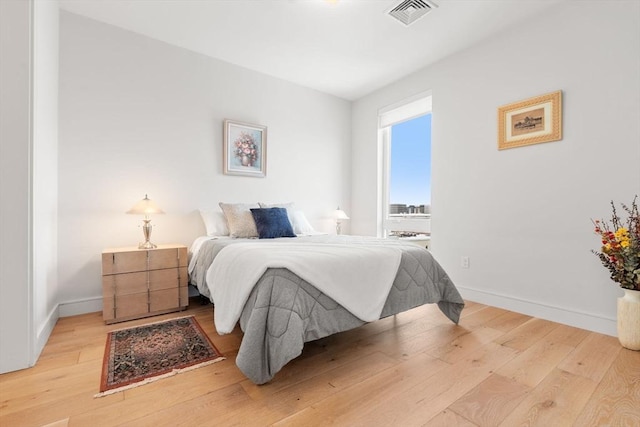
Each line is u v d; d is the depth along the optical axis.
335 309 1.61
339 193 4.32
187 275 2.69
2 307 1.54
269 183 3.63
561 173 2.32
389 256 1.93
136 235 2.77
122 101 2.71
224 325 1.65
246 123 3.40
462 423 1.19
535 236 2.47
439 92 3.22
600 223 2.12
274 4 2.37
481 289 2.84
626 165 2.02
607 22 2.09
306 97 3.95
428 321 2.37
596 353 1.79
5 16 1.57
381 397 1.36
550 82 2.38
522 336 2.06
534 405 1.30
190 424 1.18
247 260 1.70
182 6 2.41
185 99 3.04
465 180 2.97
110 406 1.28
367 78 3.68
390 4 2.36
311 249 1.87
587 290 2.19
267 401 1.33
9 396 1.35
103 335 2.06
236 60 3.26
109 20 2.60
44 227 1.96
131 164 2.75
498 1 2.30
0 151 1.55
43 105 1.92
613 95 2.07
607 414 1.24
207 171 3.18
